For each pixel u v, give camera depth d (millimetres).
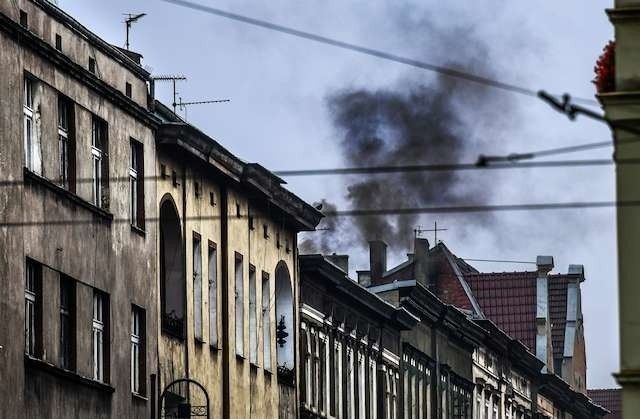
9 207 72375
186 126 88875
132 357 85375
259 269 102625
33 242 74625
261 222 103375
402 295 132125
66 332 78375
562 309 193125
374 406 125125
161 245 90438
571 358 190500
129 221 84625
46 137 76500
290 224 108188
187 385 90875
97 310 81688
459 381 146875
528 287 184500
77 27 79938
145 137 87062
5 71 72250
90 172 80875
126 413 83125
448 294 176750
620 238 50562
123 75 85188
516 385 168500
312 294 112188
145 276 86375
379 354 126062
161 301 89250
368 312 123625
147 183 86875
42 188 75438
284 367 106750
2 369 71188
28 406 73312
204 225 94312
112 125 83250
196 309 93062
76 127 79312
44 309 75625
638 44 51156
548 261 184250
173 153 90125
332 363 116000
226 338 96750
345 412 118250
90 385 79250
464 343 149875
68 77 78562
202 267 93750
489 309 183875
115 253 83000
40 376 74500
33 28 75562
